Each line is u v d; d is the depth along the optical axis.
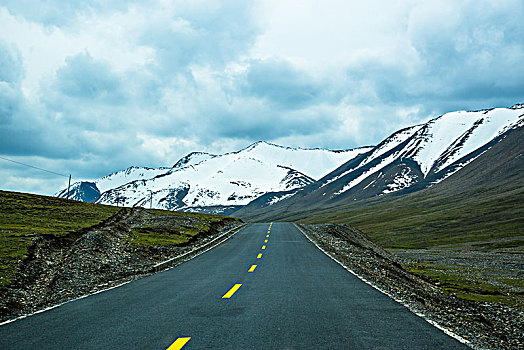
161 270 20.78
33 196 63.59
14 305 12.91
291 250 29.58
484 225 118.06
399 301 11.44
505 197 151.88
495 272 47.84
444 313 12.74
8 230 31.77
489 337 9.70
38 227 36.12
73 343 7.56
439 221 135.75
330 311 10.02
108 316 9.98
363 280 15.68
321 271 18.44
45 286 16.48
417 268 49.59
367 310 10.15
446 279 39.16
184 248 31.67
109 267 21.61
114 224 44.03
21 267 18.94
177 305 11.10
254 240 39.88
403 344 7.20
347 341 7.37
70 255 24.53
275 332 8.00
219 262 23.06
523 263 58.50
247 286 14.28
